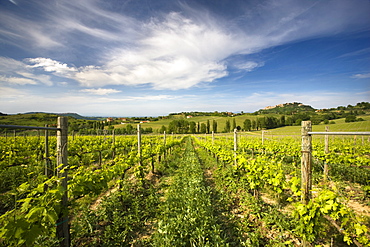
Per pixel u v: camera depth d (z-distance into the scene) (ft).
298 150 36.94
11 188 22.38
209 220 13.79
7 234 7.09
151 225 15.42
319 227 10.71
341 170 27.45
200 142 79.77
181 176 27.04
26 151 39.04
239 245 12.50
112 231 13.50
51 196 8.91
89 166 36.52
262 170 18.26
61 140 10.16
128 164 20.43
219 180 25.64
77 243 12.55
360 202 18.88
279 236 12.99
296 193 12.07
